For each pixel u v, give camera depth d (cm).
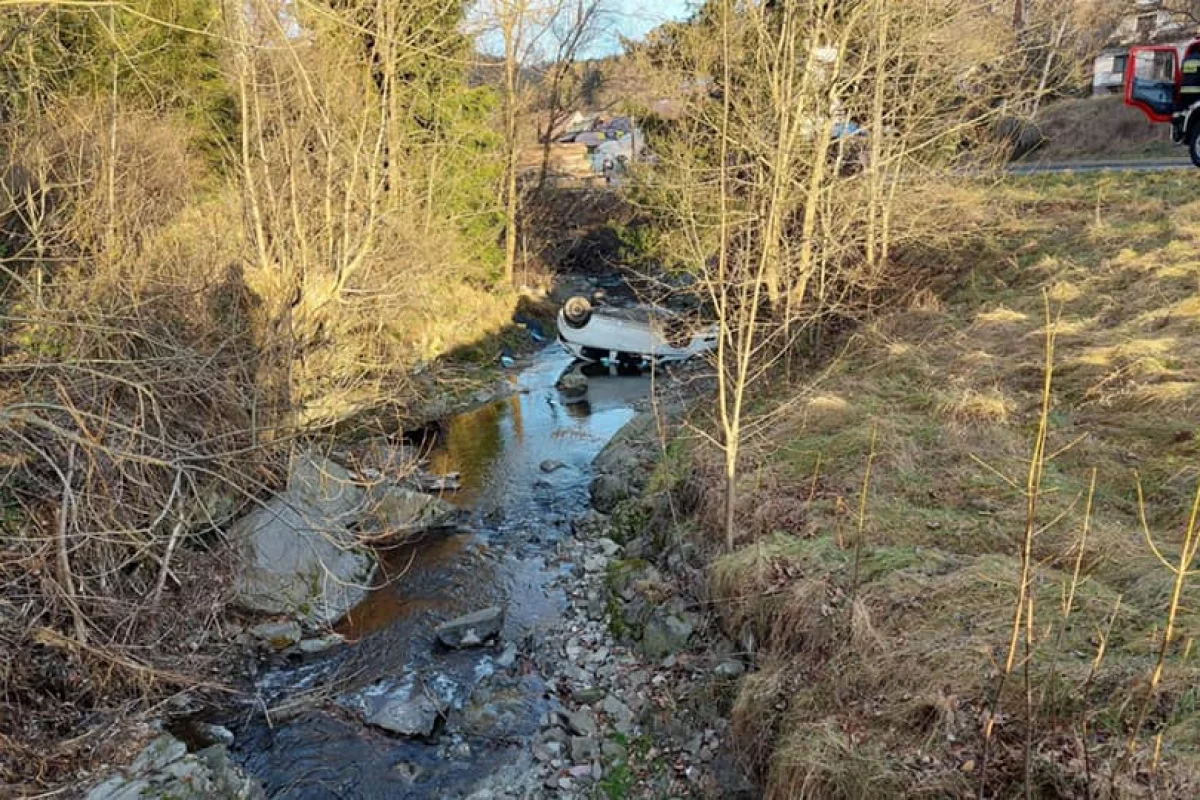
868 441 772
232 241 1155
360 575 842
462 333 1762
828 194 1155
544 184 2727
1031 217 1364
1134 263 1006
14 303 786
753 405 1017
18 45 844
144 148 1200
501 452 1251
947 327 1055
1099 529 562
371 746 590
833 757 436
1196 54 1373
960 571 538
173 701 618
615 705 608
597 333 1703
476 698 641
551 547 916
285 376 954
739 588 614
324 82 1160
